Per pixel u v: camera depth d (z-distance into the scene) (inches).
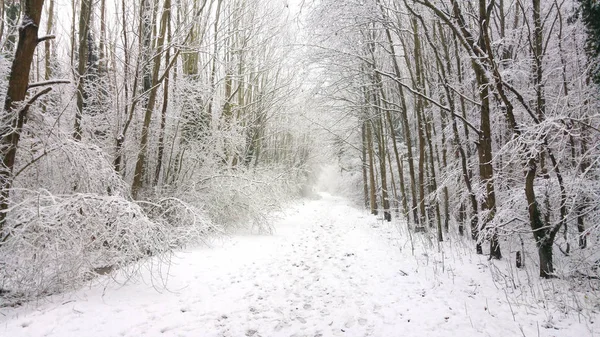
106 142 371.9
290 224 582.2
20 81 220.2
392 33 552.4
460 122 431.2
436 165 642.2
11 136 219.5
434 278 256.2
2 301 199.6
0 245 201.2
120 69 383.6
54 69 378.9
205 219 327.0
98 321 172.4
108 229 215.5
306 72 555.8
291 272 278.1
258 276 265.0
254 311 198.2
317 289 236.8
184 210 318.3
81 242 206.8
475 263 298.5
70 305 188.2
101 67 375.2
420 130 479.5
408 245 385.4
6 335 154.0
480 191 329.4
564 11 378.9
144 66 367.2
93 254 217.0
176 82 430.6
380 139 692.1
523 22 386.3
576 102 293.9
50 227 195.3
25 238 203.9
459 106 460.1
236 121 517.0
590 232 248.7
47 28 423.8
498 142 403.2
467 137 419.2
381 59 549.6
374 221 621.0
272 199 550.3
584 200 270.5
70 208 210.5
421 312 195.2
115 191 259.4
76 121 323.6
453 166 450.0
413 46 504.1
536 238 261.0
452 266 288.2
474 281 249.4
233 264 297.6
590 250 279.3
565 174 314.7
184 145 439.8
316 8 437.7
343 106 627.8
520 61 344.8
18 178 250.7
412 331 172.7
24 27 218.2
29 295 206.8
